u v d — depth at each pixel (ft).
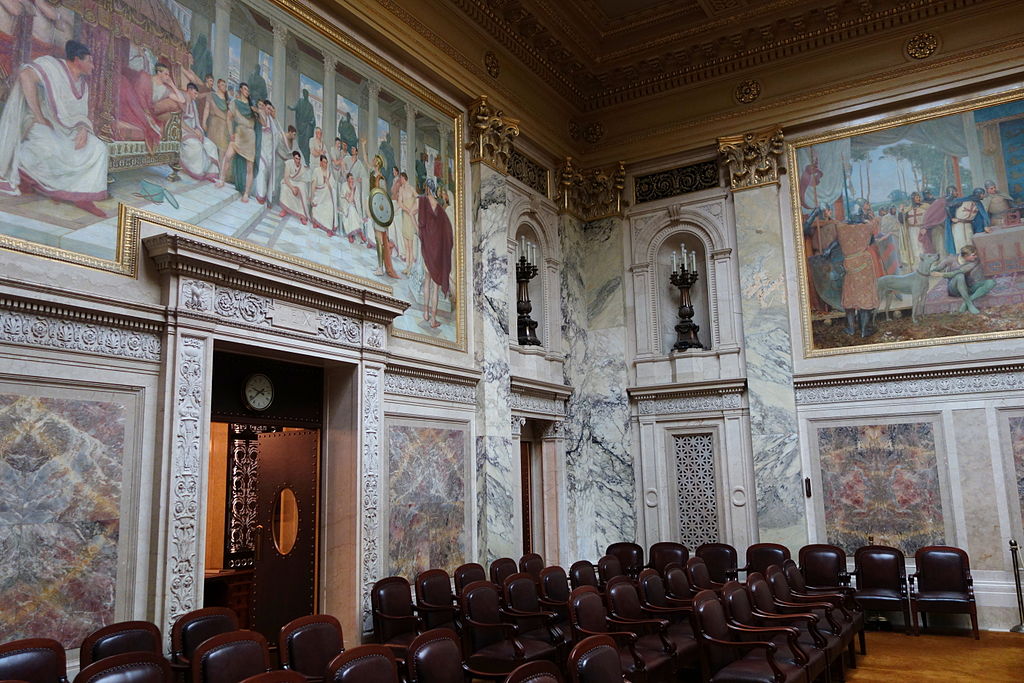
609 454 41.86
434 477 30.89
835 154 39.19
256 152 25.05
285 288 24.21
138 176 21.21
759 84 40.83
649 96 43.39
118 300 19.63
